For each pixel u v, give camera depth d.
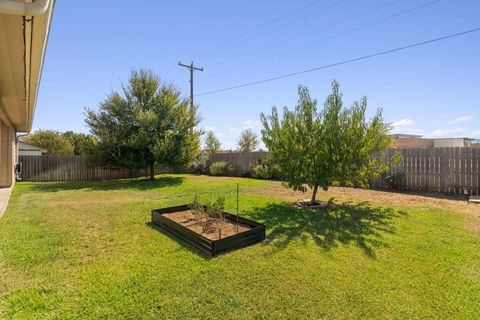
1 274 2.85
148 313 2.21
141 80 13.11
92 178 14.73
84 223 4.88
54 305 2.29
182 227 4.00
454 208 6.09
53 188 10.29
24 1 2.25
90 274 2.87
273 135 6.73
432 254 3.46
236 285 2.68
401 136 29.41
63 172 14.09
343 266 3.13
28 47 3.03
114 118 12.95
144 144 12.58
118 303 2.34
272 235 4.26
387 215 5.49
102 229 4.51
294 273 2.95
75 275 2.84
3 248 3.57
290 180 6.56
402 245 3.78
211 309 2.29
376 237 4.13
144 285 2.65
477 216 5.35
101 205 6.54
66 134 32.00
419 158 8.78
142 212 5.77
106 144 12.59
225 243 3.54
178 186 10.69
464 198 7.37
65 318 2.13
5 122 8.93
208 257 3.36
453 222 4.92
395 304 2.40
